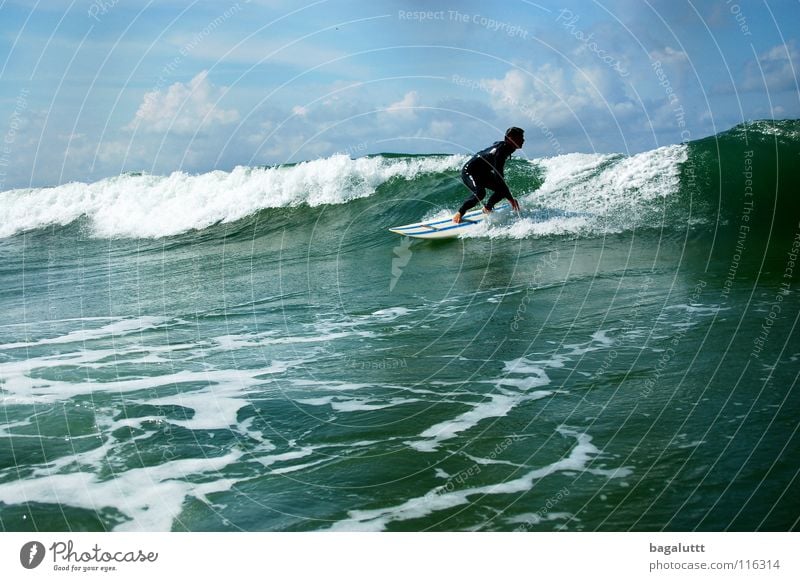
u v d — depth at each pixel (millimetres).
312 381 5816
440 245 11461
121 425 4969
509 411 4871
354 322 7734
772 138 12438
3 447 4621
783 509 3395
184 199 16266
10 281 12312
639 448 4133
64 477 4172
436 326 7301
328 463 4230
